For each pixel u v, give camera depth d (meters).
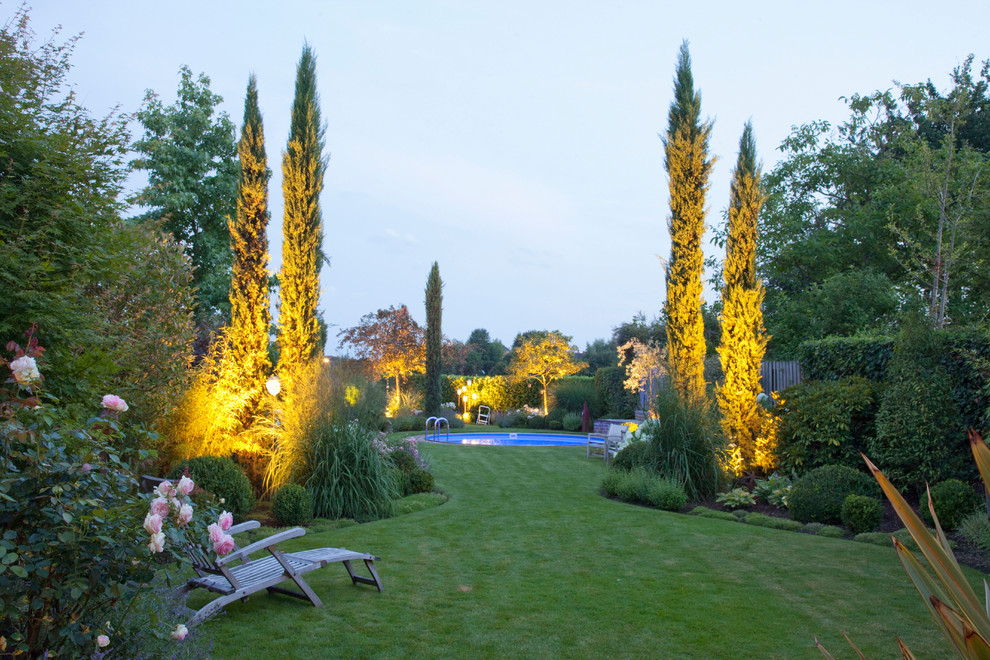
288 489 7.55
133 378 6.73
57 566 2.49
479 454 15.59
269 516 7.81
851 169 20.16
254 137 10.09
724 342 10.93
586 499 9.72
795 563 6.20
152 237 7.39
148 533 2.70
